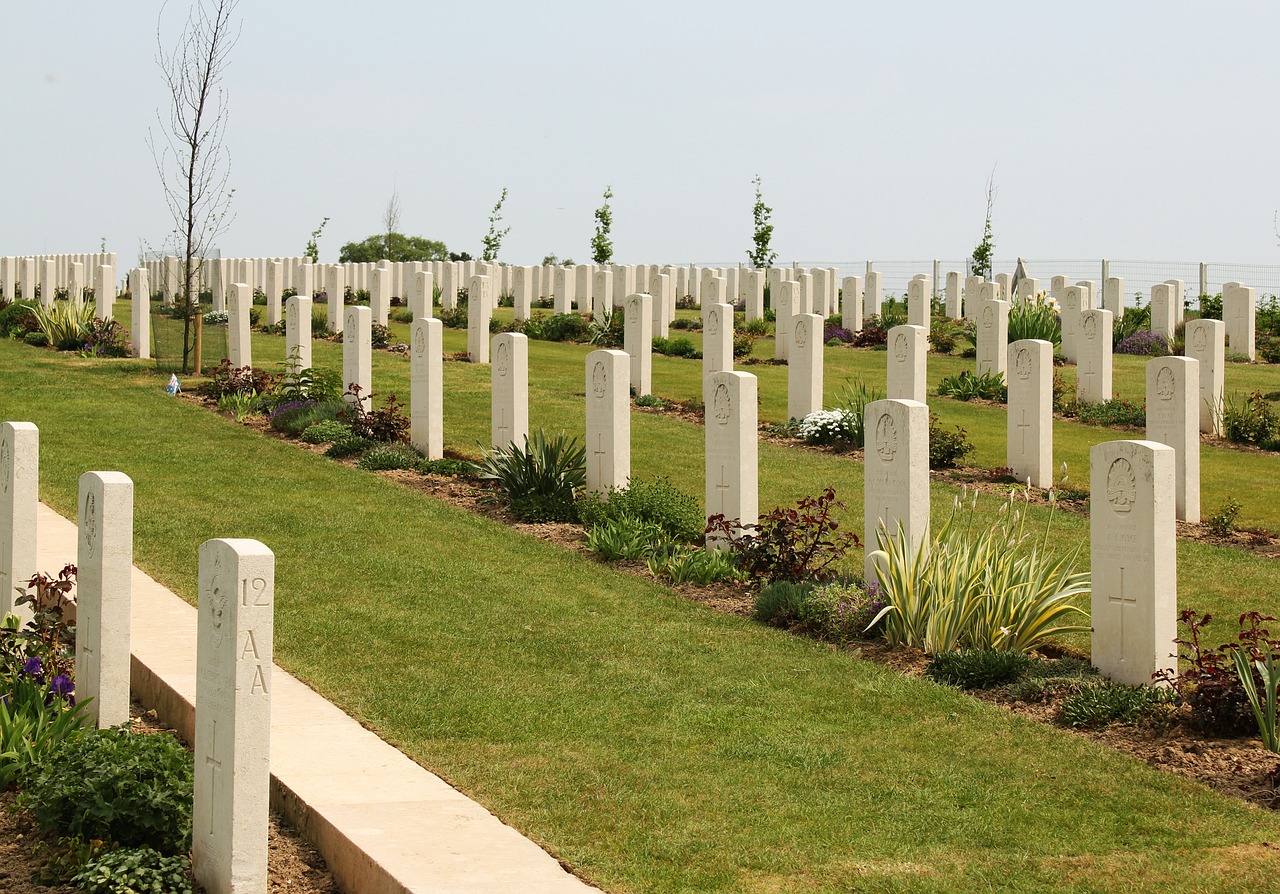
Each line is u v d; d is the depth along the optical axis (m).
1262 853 7.42
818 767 8.66
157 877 6.72
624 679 10.37
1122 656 10.48
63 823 7.21
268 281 40.50
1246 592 13.66
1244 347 37.56
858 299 42.34
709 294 37.75
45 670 9.27
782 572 13.35
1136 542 10.34
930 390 29.39
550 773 8.34
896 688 10.33
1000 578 11.48
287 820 7.72
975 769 8.70
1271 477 20.84
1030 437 19.55
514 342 18.42
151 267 47.34
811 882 6.93
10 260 48.69
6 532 10.28
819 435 21.78
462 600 12.45
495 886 6.48
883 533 12.25
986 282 42.28
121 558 8.63
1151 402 18.00
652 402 25.78
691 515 15.75
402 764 8.29
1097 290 54.44
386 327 36.12
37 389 24.08
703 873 6.98
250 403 22.97
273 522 15.34
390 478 18.34
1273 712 9.11
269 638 6.59
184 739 8.82
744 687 10.27
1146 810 8.06
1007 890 6.89
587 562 14.30
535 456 17.02
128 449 19.30
